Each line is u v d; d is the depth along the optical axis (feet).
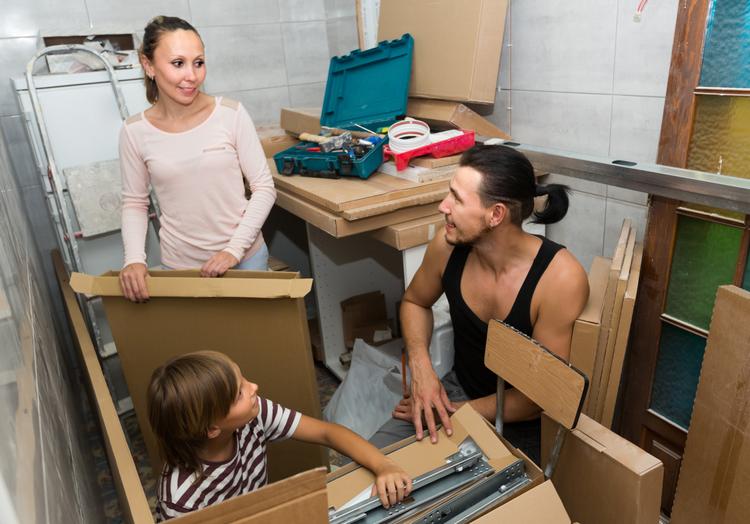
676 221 4.85
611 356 4.56
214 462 3.63
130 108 7.20
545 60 6.40
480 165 4.16
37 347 3.69
